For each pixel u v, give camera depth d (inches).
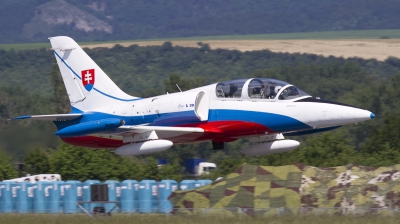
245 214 2214.6
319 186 2294.5
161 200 2682.1
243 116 3034.0
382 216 2132.1
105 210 2610.7
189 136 3208.7
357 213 2177.7
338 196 2258.9
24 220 2228.1
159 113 3238.2
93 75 3535.9
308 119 2928.2
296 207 2258.9
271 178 2343.8
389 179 2266.2
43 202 2775.6
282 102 2987.2
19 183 2805.1
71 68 3582.7
